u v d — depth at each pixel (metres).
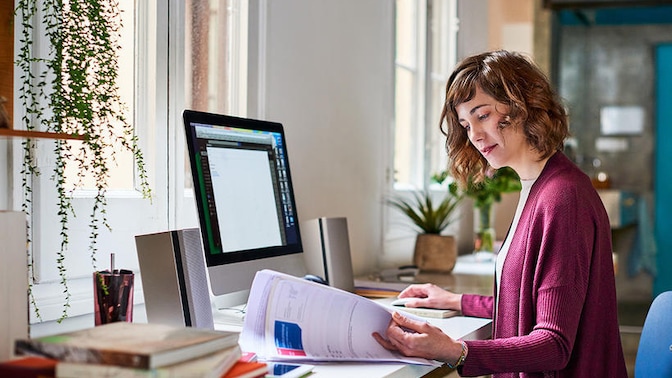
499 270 1.88
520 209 1.87
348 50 2.91
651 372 1.91
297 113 2.58
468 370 1.58
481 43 4.66
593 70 7.89
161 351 1.10
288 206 2.20
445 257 3.15
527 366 1.60
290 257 2.17
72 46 1.63
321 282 2.12
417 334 1.56
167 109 2.09
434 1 4.07
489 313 2.09
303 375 1.45
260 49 2.38
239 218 1.96
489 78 1.82
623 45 7.84
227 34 2.38
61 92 1.62
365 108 3.06
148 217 2.03
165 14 2.07
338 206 2.87
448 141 2.04
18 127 1.67
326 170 2.77
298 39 2.57
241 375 1.19
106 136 1.93
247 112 2.36
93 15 1.66
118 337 1.19
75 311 1.80
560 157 1.81
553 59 6.10
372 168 3.15
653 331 1.93
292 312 1.55
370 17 3.08
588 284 1.72
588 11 7.42
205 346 1.18
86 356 1.11
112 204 1.92
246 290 1.94
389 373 1.49
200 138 1.85
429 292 2.20
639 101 7.81
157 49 2.05
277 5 2.45
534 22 5.83
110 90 1.70
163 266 1.60
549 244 1.69
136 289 1.98
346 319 1.55
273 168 2.15
